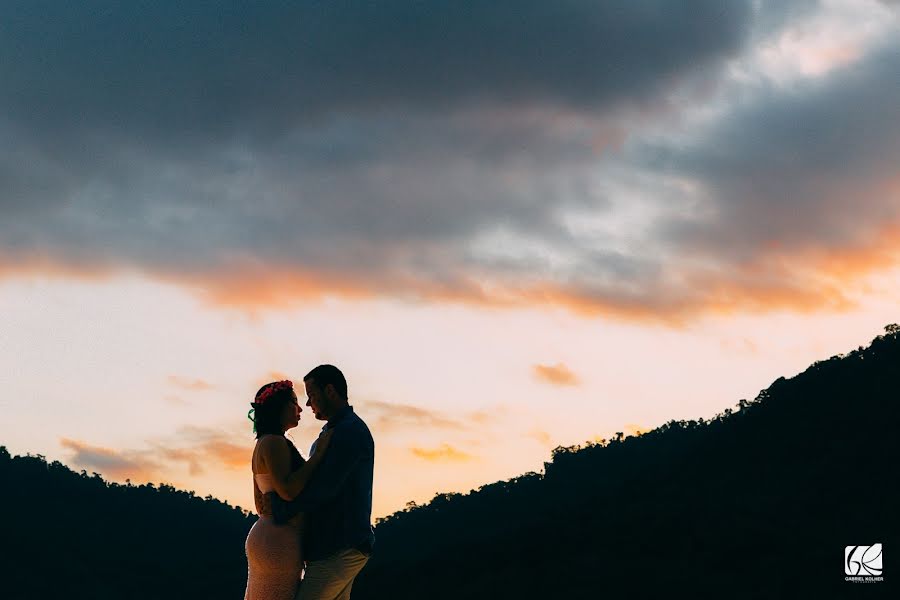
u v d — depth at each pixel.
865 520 118.62
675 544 123.06
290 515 5.81
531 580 118.69
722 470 167.50
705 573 110.44
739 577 105.19
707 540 122.69
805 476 147.00
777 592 100.19
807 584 100.94
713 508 140.38
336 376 6.01
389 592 137.00
